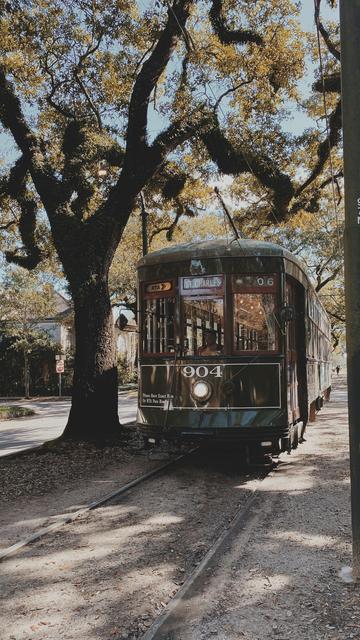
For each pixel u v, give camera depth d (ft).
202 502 23.59
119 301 123.54
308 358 36.91
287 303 29.43
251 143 47.09
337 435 41.63
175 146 40.98
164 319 29.89
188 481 27.66
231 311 28.43
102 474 29.58
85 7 44.65
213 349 28.45
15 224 58.54
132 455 34.40
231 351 28.17
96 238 39.09
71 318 135.64
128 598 14.34
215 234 115.55
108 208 39.83
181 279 29.43
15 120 41.42
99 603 14.10
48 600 14.32
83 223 39.78
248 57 47.91
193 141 43.93
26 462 33.12
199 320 28.89
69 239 39.04
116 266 112.27
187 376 28.66
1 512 22.72
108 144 45.29
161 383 29.45
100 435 38.29
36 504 23.82
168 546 18.19
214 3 42.06
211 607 13.52
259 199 63.67
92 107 49.08
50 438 51.44
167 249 30.66
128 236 99.35
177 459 33.09
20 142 41.55
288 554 16.71
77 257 38.75
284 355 28.12
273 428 27.58
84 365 38.88
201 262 29.07
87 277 38.73
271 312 28.30
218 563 16.28
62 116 50.98
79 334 39.17
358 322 14.70
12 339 134.82
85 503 23.63
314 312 44.70
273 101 51.60
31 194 50.90
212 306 28.73
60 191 40.42
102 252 39.37
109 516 21.77
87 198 45.50
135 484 26.96
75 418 38.83
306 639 11.80
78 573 16.05
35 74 49.19
